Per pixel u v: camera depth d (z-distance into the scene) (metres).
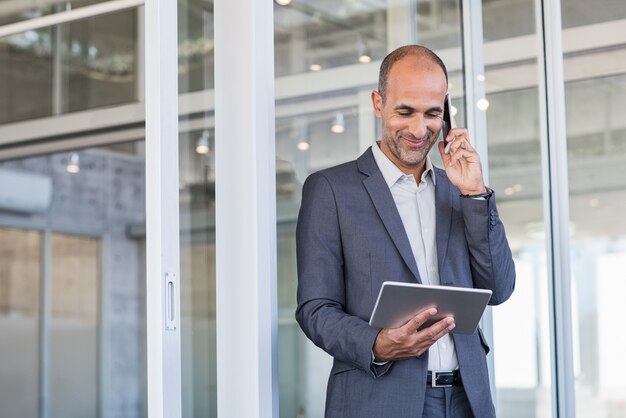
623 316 6.06
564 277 4.45
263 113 2.77
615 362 6.08
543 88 4.45
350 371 2.48
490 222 2.60
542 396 4.30
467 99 4.10
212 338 2.61
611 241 5.91
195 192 2.60
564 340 4.41
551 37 4.47
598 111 5.56
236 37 2.75
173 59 2.50
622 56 5.36
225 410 2.62
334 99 3.22
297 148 3.03
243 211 2.71
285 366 2.88
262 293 2.70
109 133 3.85
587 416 6.10
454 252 2.63
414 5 3.79
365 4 3.48
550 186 4.46
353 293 2.53
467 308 2.34
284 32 3.03
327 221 2.55
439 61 2.59
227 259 2.68
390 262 2.53
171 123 2.48
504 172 4.27
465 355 2.54
